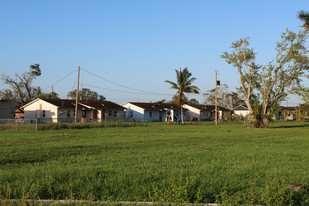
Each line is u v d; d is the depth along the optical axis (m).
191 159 13.37
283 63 46.81
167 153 15.30
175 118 79.94
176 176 9.09
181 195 6.91
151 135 27.56
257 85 48.66
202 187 7.76
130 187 8.02
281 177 9.19
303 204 6.88
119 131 33.16
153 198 6.72
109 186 8.15
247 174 9.83
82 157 14.01
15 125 32.16
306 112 56.31
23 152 14.81
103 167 11.05
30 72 66.25
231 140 23.47
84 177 9.17
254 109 48.53
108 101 66.94
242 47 50.12
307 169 11.09
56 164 11.95
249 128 44.50
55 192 7.57
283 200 6.70
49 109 52.72
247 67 50.25
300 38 46.03
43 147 16.73
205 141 22.25
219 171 10.26
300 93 46.44
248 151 16.39
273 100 48.19
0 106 48.19
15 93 66.31
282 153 15.70
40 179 8.72
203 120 89.50
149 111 73.44
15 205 6.52
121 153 15.44
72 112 55.22
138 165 11.56
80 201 6.60
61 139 22.34
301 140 24.19
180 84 60.31
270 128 45.25
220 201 6.93
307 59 45.38
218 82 56.94
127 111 72.94
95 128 37.53
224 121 78.75
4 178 9.04
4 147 16.70
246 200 6.90
